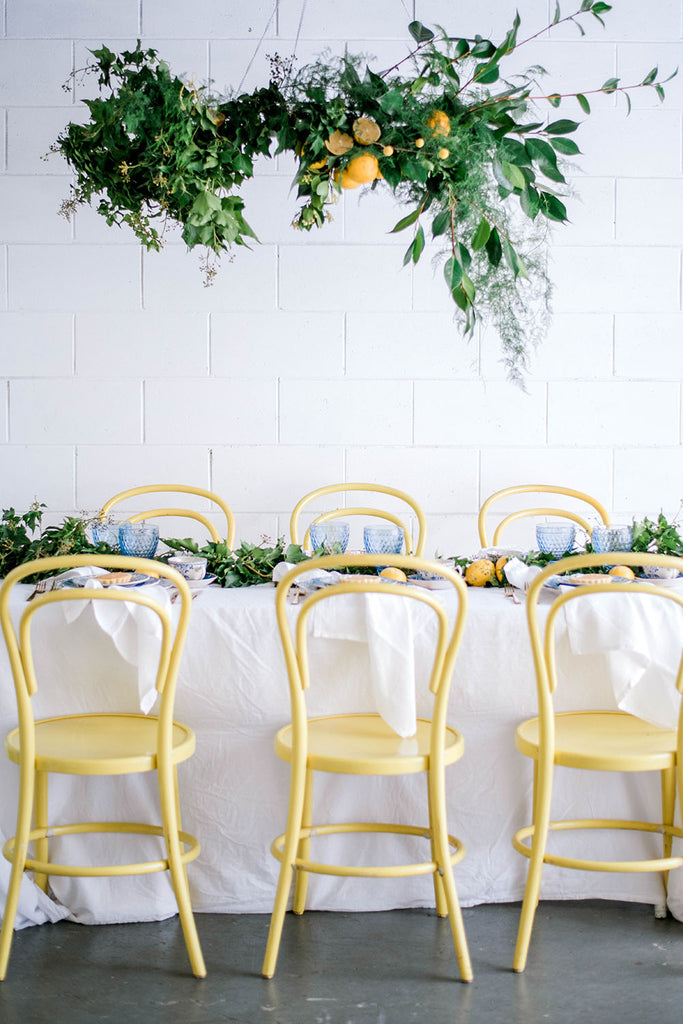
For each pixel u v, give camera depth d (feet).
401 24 11.02
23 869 5.97
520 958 6.17
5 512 8.11
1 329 11.12
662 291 11.39
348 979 6.09
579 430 11.46
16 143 10.97
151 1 10.94
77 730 6.52
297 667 5.94
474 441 11.43
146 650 6.18
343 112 7.11
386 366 11.32
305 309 11.24
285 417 11.33
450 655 5.89
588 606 6.46
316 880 6.97
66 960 6.29
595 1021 5.62
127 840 6.84
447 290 11.24
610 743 6.34
